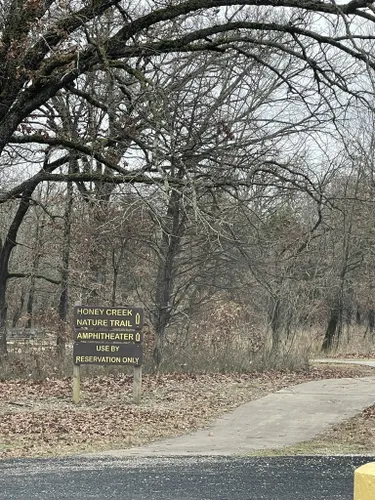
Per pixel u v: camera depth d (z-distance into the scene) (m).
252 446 13.00
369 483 4.23
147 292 26.64
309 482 9.55
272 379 24.33
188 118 21.95
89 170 18.94
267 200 24.06
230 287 25.80
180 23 19.97
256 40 16.89
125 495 8.66
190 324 26.80
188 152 19.84
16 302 37.62
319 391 21.38
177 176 18.84
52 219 24.55
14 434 13.66
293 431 14.80
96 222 24.70
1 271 25.52
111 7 18.19
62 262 26.14
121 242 25.23
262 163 18.48
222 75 23.69
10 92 15.88
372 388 22.25
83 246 25.17
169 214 23.20
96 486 9.17
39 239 26.39
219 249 23.62
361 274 46.28
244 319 28.91
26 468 10.45
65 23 15.67
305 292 33.53
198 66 23.14
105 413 16.39
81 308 18.11
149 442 13.38
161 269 25.36
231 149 20.70
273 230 23.94
